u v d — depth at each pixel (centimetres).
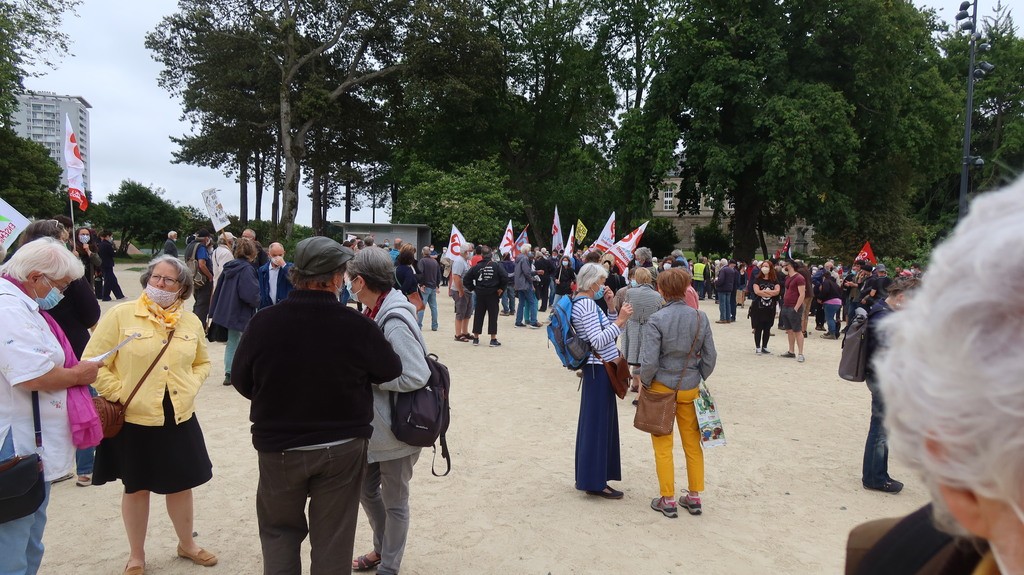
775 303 1194
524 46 3706
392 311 330
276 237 2938
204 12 2823
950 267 66
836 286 1462
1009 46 3934
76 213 4672
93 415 296
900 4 2775
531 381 908
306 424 266
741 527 447
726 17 2789
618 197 3288
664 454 464
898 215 3134
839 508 484
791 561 398
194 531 421
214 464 543
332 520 276
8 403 269
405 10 2981
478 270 1196
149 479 348
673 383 455
